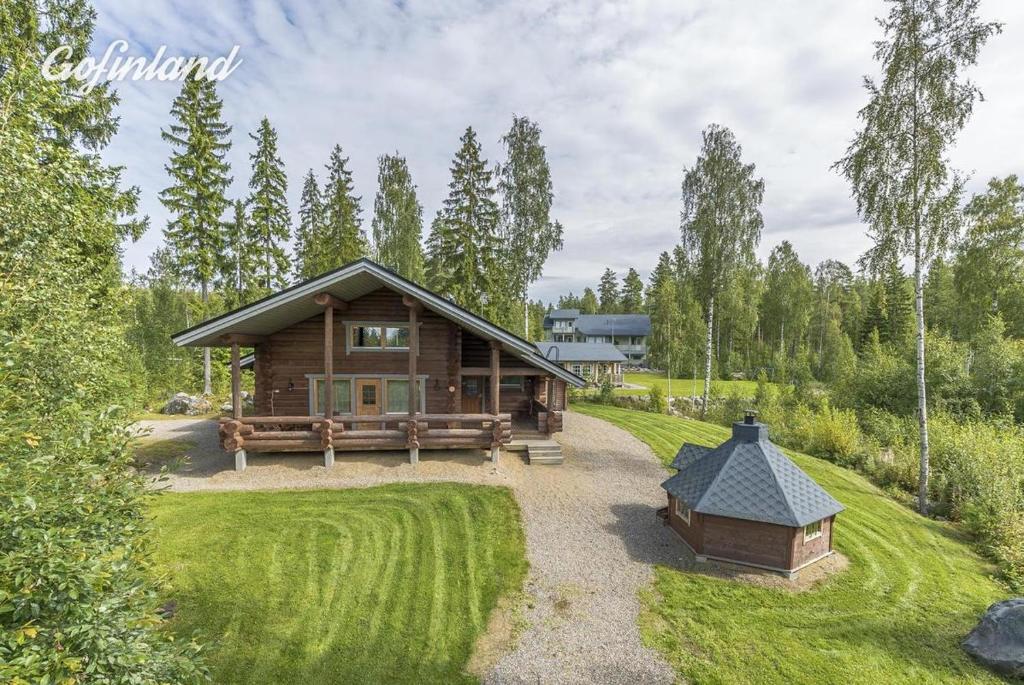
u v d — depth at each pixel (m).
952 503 14.07
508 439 14.28
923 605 8.70
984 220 26.28
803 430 20.77
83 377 6.62
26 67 7.16
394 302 16.19
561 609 8.20
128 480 4.71
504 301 29.83
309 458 14.18
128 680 3.64
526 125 27.75
